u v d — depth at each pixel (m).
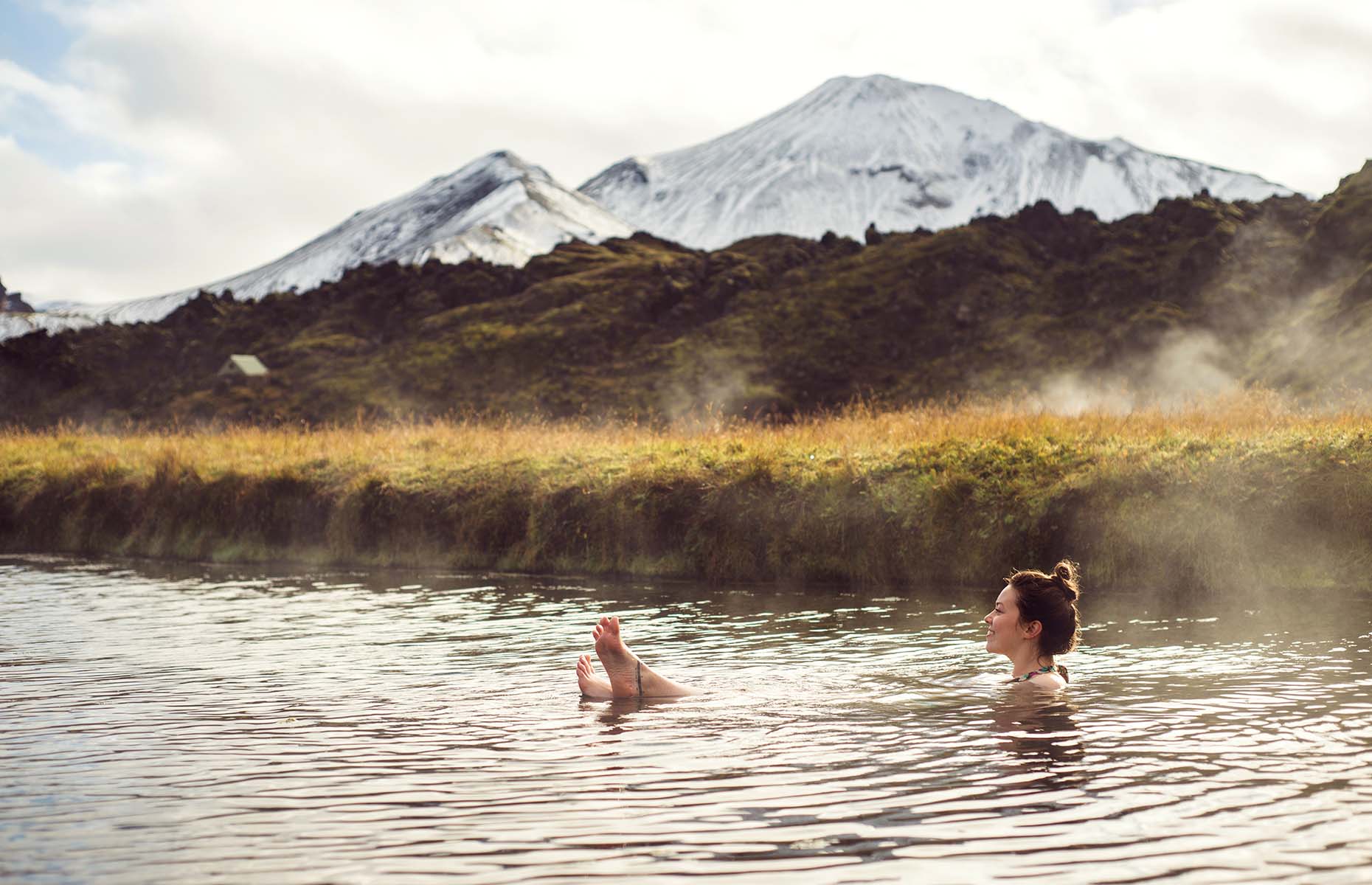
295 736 5.42
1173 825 3.84
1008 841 3.71
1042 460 13.10
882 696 6.18
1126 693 6.14
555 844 3.74
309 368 105.69
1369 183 63.59
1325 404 16.45
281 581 13.86
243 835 3.88
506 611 10.66
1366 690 6.09
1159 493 12.02
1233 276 69.69
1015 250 92.25
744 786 4.41
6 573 15.16
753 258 109.44
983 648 7.96
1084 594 11.35
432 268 126.00
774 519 13.60
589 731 5.45
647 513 14.37
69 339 120.75
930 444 14.20
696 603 11.04
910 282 89.25
